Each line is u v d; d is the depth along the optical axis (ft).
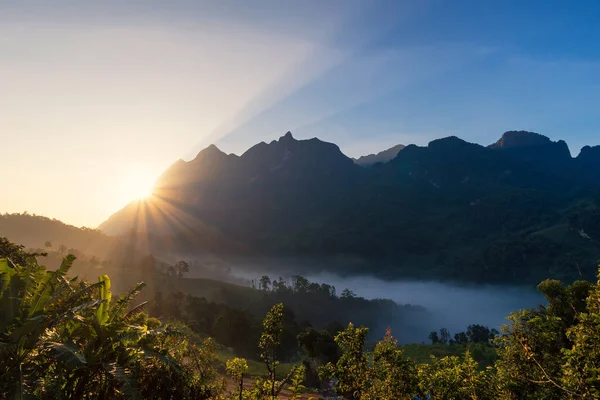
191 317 384.47
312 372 168.35
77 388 34.22
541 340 42.60
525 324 45.44
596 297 35.94
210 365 54.34
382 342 40.78
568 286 53.11
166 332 44.16
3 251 61.67
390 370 38.58
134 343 40.22
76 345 35.09
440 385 41.65
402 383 38.01
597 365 31.83
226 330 359.66
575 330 35.50
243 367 47.21
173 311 397.39
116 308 44.68
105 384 35.17
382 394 37.70
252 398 45.32
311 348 187.83
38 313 36.09
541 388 40.70
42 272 41.16
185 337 54.95
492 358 220.23
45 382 34.04
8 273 34.68
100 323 39.63
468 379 42.04
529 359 41.57
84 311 41.75
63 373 35.40
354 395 39.55
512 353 43.86
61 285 39.88
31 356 34.19
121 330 38.14
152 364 42.16
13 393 30.07
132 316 46.96
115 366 34.42
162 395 41.29
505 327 47.06
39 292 36.73
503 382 42.68
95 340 37.17
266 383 44.78
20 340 32.48
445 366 45.52
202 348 54.65
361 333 39.47
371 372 38.88
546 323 43.57
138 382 39.32
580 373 32.30
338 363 39.96
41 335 36.04
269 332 41.91
